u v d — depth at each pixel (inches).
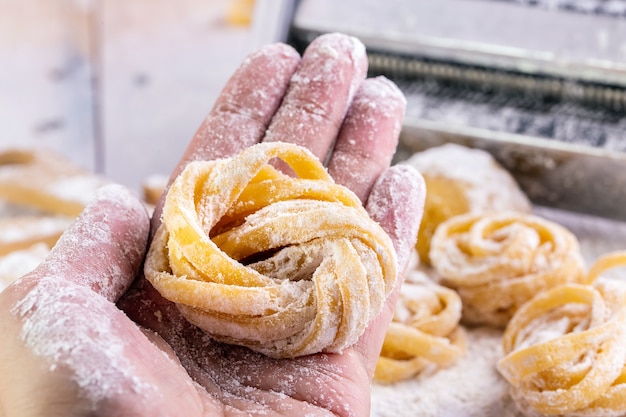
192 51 28.3
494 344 15.7
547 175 18.8
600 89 18.7
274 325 12.5
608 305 14.4
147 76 28.5
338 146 14.9
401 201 13.9
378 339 13.5
